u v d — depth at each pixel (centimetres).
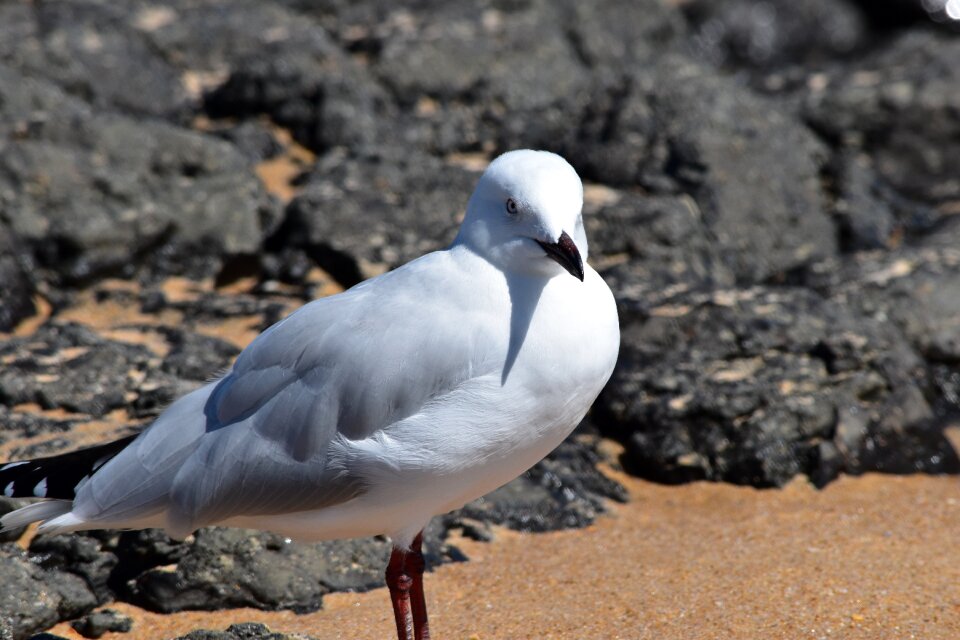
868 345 1211
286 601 925
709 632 849
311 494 780
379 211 1414
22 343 1177
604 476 1139
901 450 1175
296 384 784
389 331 770
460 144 1725
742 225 1525
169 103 1761
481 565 990
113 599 928
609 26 2175
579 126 1656
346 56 1800
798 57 2723
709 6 2770
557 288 771
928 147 1819
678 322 1229
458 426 757
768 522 1061
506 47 1877
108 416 1077
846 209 1612
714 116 1595
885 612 871
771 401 1159
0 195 1363
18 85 1513
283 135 1712
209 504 788
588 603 907
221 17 1920
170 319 1317
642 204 1457
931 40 2009
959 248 1469
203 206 1430
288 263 1397
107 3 1909
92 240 1363
